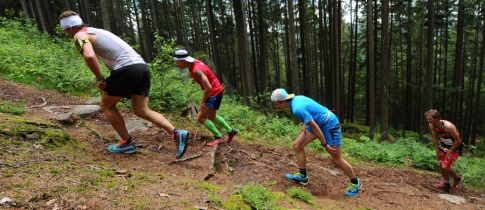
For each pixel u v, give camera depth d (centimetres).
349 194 407
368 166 612
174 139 321
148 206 221
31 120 359
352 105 2125
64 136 335
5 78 589
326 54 1930
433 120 521
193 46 3334
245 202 267
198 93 695
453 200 480
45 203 202
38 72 625
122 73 288
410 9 1842
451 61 2650
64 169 257
